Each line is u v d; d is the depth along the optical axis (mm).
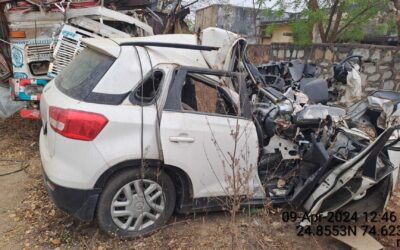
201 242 3455
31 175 4730
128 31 6531
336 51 8516
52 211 3859
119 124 3125
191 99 3627
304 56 9164
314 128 3842
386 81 7887
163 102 3320
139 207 3375
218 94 3650
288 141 3992
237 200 3219
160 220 3508
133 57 3326
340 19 9312
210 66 3812
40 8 5570
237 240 3412
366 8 8812
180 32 9539
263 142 4004
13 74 5738
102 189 3217
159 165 3320
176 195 3621
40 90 5688
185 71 3441
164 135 3252
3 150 5473
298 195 3648
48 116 3287
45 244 3342
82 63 3588
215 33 4141
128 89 3234
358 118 4121
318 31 10305
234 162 3244
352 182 3363
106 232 3330
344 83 5395
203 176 3484
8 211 3863
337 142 3680
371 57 7973
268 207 3852
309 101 4496
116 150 3121
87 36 5762
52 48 5641
